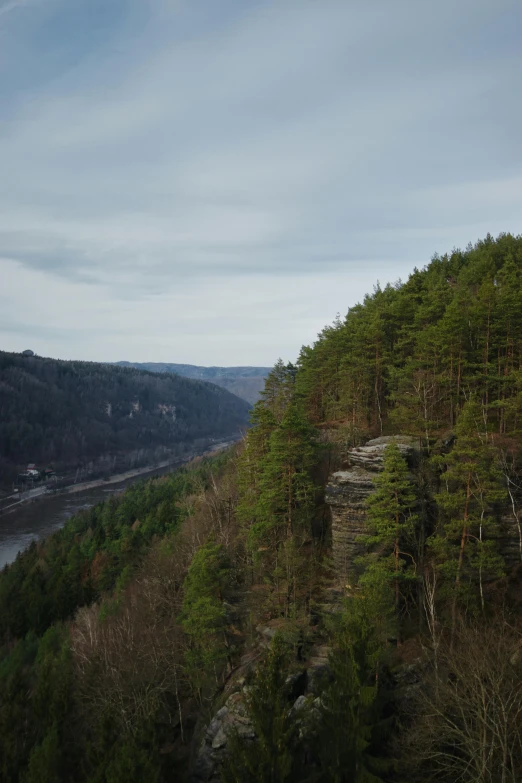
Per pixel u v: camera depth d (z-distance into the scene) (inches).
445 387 1752.0
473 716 924.6
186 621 1427.2
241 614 1583.4
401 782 909.2
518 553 1384.1
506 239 3090.6
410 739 928.3
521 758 884.6
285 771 836.0
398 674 1160.8
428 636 1258.0
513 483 1414.9
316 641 1349.7
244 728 1178.0
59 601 2564.0
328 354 2380.7
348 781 886.4
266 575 1621.6
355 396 2001.7
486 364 1664.6
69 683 1423.5
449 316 1686.8
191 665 1450.5
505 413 1617.9
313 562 1562.5
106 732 1175.0
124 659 1542.8
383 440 1700.3
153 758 1102.4
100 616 2103.8
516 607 1278.3
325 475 1843.0
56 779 1112.2
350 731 908.0
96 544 3275.1
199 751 1235.2
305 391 2281.0
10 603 2593.5
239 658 1473.9
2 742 1283.2
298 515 1584.6
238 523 2069.4
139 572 2420.0
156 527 3122.5
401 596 1346.0
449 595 1259.8
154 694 1460.4
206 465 4771.2
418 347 1881.2
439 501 1332.4
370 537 1359.5
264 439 1844.2
